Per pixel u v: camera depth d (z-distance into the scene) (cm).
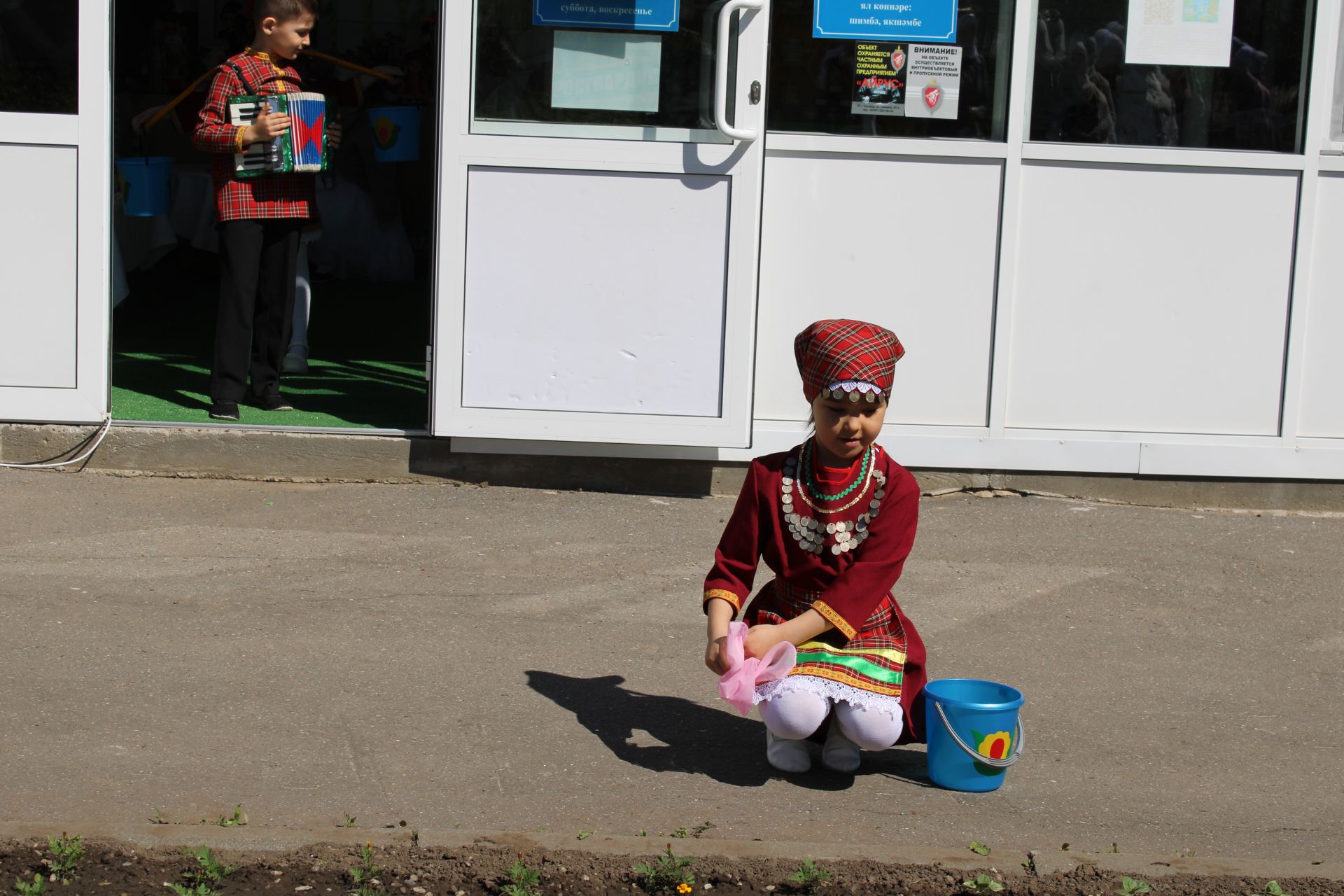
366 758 368
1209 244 619
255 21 651
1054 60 609
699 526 583
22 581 484
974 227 614
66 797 337
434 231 593
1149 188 614
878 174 610
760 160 591
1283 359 626
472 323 598
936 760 364
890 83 608
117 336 897
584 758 375
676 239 595
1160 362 625
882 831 340
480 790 353
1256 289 622
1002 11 604
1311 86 609
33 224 604
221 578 498
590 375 602
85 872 303
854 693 355
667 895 305
